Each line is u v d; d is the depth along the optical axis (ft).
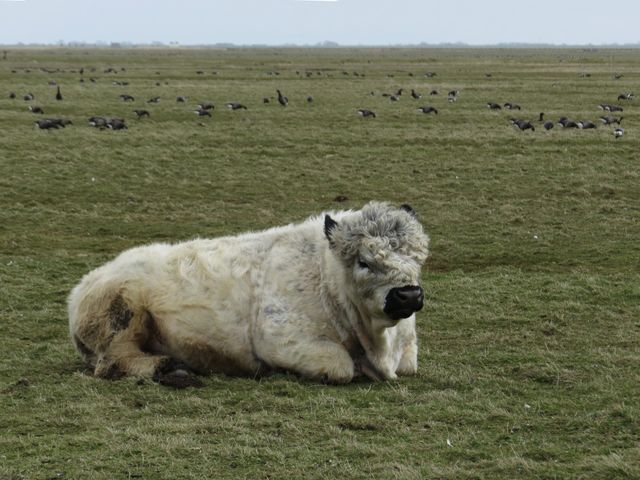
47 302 95.14
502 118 296.71
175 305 67.46
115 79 537.24
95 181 180.24
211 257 68.90
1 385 64.90
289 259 67.56
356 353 66.39
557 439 52.49
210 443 52.01
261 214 154.81
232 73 639.35
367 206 64.85
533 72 642.22
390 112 315.78
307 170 194.80
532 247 128.06
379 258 60.39
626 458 48.44
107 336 67.46
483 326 85.87
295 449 50.83
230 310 67.21
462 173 191.21
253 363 67.82
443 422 55.88
